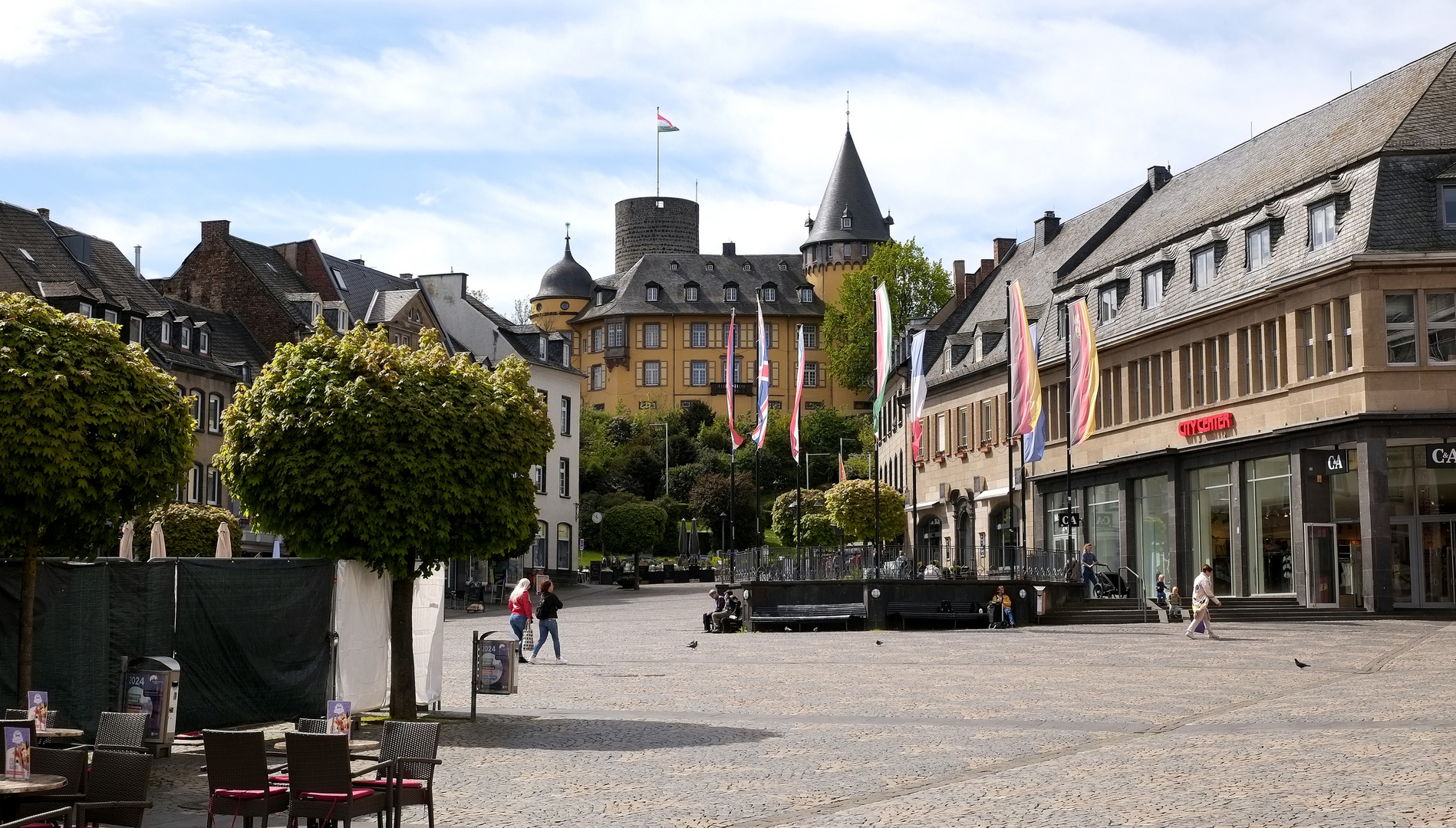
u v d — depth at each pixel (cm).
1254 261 4925
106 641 1725
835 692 2489
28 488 1541
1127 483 5619
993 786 1464
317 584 2045
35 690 1614
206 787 1535
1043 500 6369
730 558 5594
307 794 1147
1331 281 4441
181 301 7681
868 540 7344
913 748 1767
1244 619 4378
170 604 1814
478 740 1889
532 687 2645
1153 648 3422
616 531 10644
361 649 2144
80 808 1055
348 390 2005
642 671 2994
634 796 1442
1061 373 6188
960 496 7206
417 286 8562
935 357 7919
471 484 2045
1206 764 1573
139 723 1238
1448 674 2544
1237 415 4931
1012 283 4847
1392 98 4850
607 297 15938
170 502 1716
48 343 1573
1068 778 1502
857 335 13075
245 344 7694
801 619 4744
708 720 2089
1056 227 7544
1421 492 4338
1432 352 4303
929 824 1265
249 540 6294
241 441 2061
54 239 6600
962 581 4747
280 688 1972
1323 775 1466
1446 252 4256
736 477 12106
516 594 3309
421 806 1399
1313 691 2328
